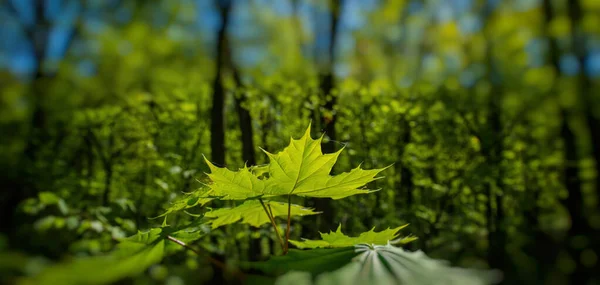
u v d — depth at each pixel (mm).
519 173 5109
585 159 7008
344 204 4742
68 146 5102
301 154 1212
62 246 3275
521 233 5223
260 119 5035
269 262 983
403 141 4984
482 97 5426
